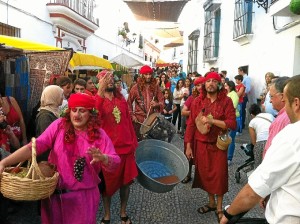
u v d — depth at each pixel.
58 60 5.46
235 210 1.97
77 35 14.10
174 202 4.89
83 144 2.71
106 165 2.63
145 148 4.43
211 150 4.23
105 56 19.19
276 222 1.81
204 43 15.62
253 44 10.06
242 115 9.91
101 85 3.90
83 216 2.69
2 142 3.79
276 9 7.17
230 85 7.20
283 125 2.94
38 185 2.32
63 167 2.66
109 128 3.86
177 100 10.21
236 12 11.24
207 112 4.23
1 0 8.29
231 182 5.79
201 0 16.48
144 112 5.72
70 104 2.67
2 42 4.91
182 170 4.23
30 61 5.52
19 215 4.22
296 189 1.75
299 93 1.94
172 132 5.85
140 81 5.75
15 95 5.23
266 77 6.89
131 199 4.98
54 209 2.71
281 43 8.14
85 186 2.70
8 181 2.33
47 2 11.17
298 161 1.72
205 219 4.32
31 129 4.47
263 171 1.82
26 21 9.66
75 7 13.15
